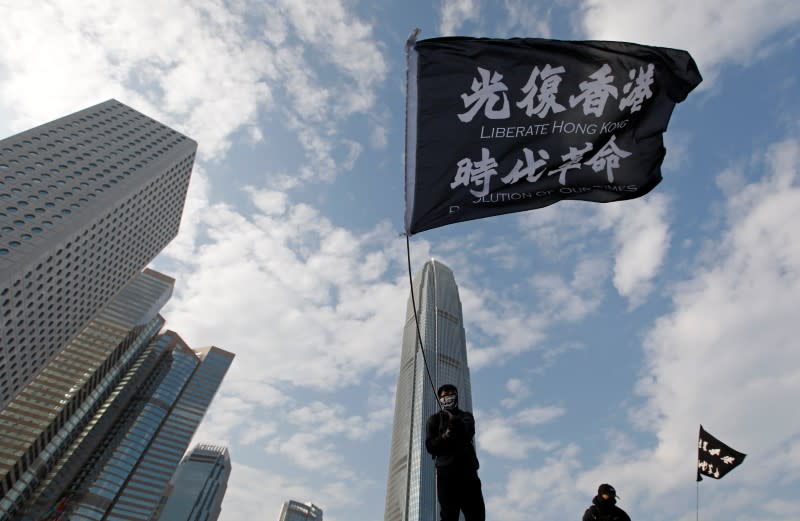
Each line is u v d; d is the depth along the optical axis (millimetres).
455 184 7176
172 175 134875
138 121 138500
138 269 136625
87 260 108812
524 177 7375
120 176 117875
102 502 153625
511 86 7520
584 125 7609
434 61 7473
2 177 97875
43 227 95500
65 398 144500
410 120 7293
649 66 7863
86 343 164375
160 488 175500
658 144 7844
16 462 122562
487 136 7344
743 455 12531
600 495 7391
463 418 5750
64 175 108188
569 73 7699
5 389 93062
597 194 7711
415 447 182375
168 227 143250
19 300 89750
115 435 177500
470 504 5512
